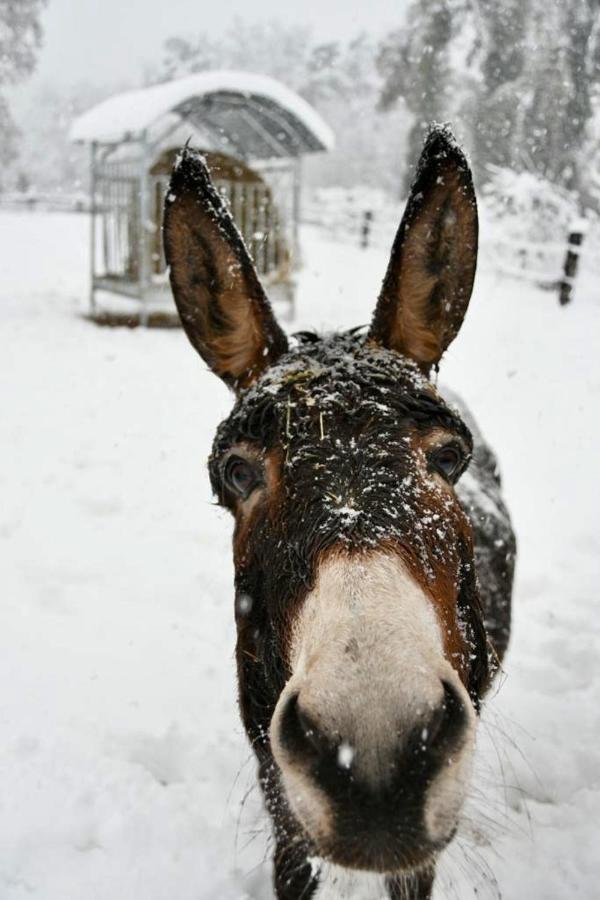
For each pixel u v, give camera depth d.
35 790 1.21
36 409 3.06
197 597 1.82
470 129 8.77
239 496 0.78
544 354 3.96
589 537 2.16
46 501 2.27
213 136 5.06
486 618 1.13
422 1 9.19
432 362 0.93
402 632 0.54
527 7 8.64
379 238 8.31
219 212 0.90
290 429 0.72
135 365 3.75
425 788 0.51
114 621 1.71
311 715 0.52
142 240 4.42
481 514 1.18
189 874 1.07
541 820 1.18
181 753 1.30
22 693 1.45
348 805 0.51
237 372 0.95
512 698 1.47
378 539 0.62
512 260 6.66
